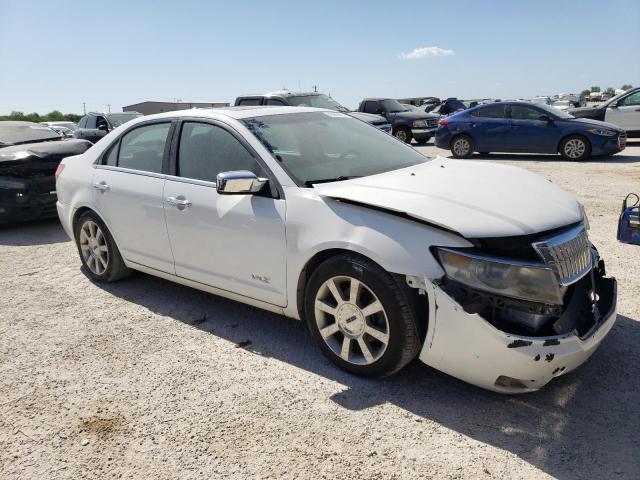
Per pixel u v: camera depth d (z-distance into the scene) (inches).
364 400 120.6
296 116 165.0
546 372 106.7
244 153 145.7
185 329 160.4
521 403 117.3
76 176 196.4
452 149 576.7
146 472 101.5
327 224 125.7
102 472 102.2
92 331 161.5
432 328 112.2
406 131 750.5
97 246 195.9
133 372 136.7
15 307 182.5
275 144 145.6
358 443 106.7
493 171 146.3
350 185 131.6
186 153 160.7
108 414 119.6
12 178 282.0
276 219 134.6
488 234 108.5
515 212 115.3
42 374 137.9
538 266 106.8
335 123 170.6
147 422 116.3
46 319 171.6
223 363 139.5
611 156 529.0
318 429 111.3
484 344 106.8
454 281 110.0
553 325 108.3
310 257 128.9
